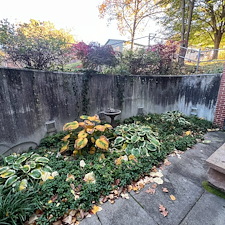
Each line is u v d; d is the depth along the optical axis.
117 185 1.80
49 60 3.18
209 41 9.89
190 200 1.67
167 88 5.26
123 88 4.39
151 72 5.12
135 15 9.41
